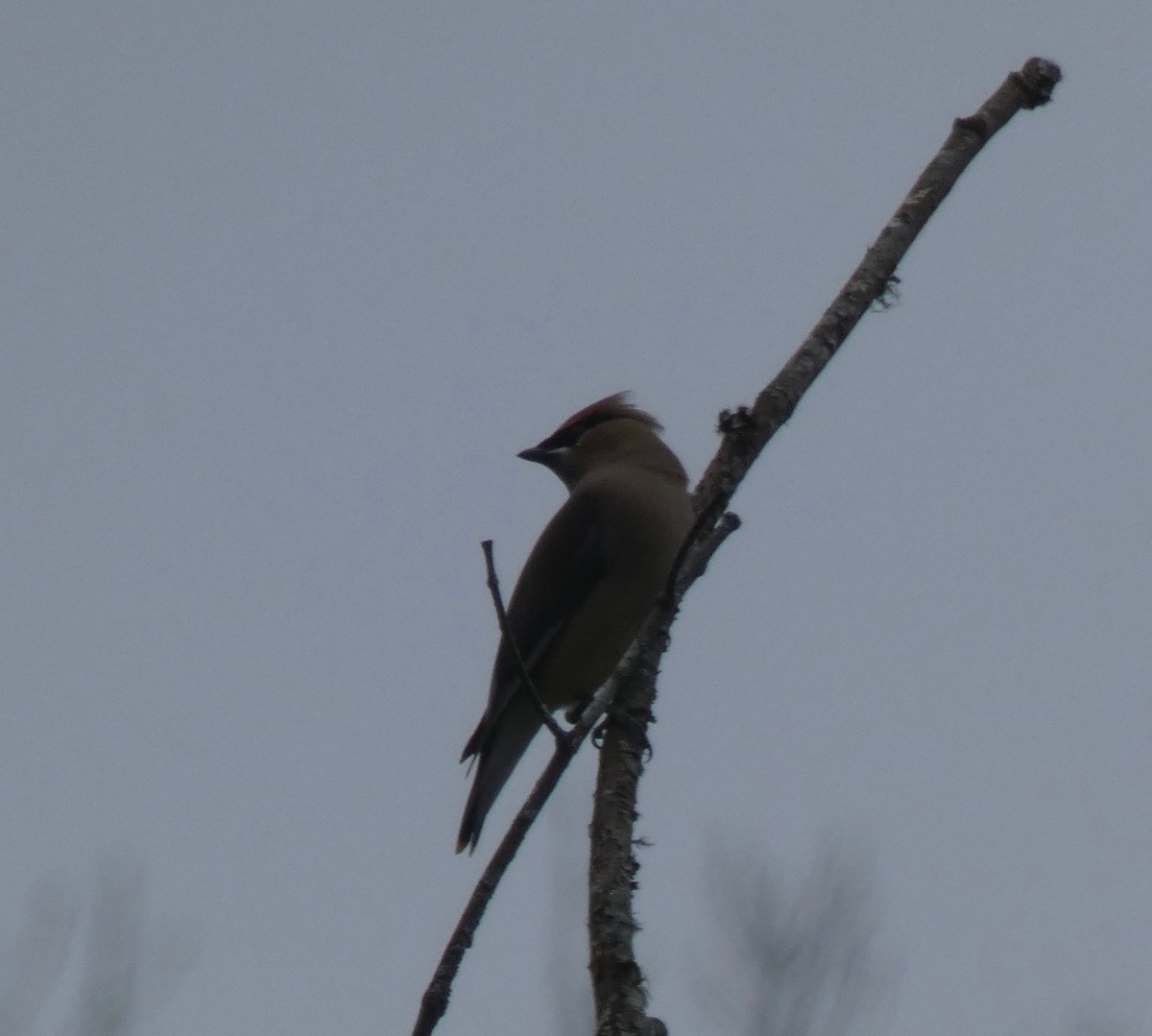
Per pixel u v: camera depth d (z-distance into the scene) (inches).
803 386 375.9
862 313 383.6
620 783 324.5
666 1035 270.7
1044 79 405.7
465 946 257.8
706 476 370.6
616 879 299.4
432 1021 250.4
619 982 277.1
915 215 392.2
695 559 365.1
